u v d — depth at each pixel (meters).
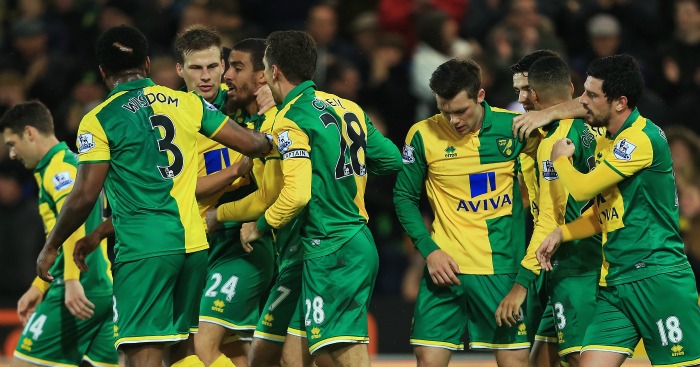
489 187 24.00
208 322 25.06
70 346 27.86
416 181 24.52
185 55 24.80
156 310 21.94
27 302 28.25
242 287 25.17
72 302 26.70
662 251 22.08
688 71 44.81
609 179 21.88
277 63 23.08
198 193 23.95
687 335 22.00
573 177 22.20
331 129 22.81
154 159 21.98
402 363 35.31
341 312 22.80
